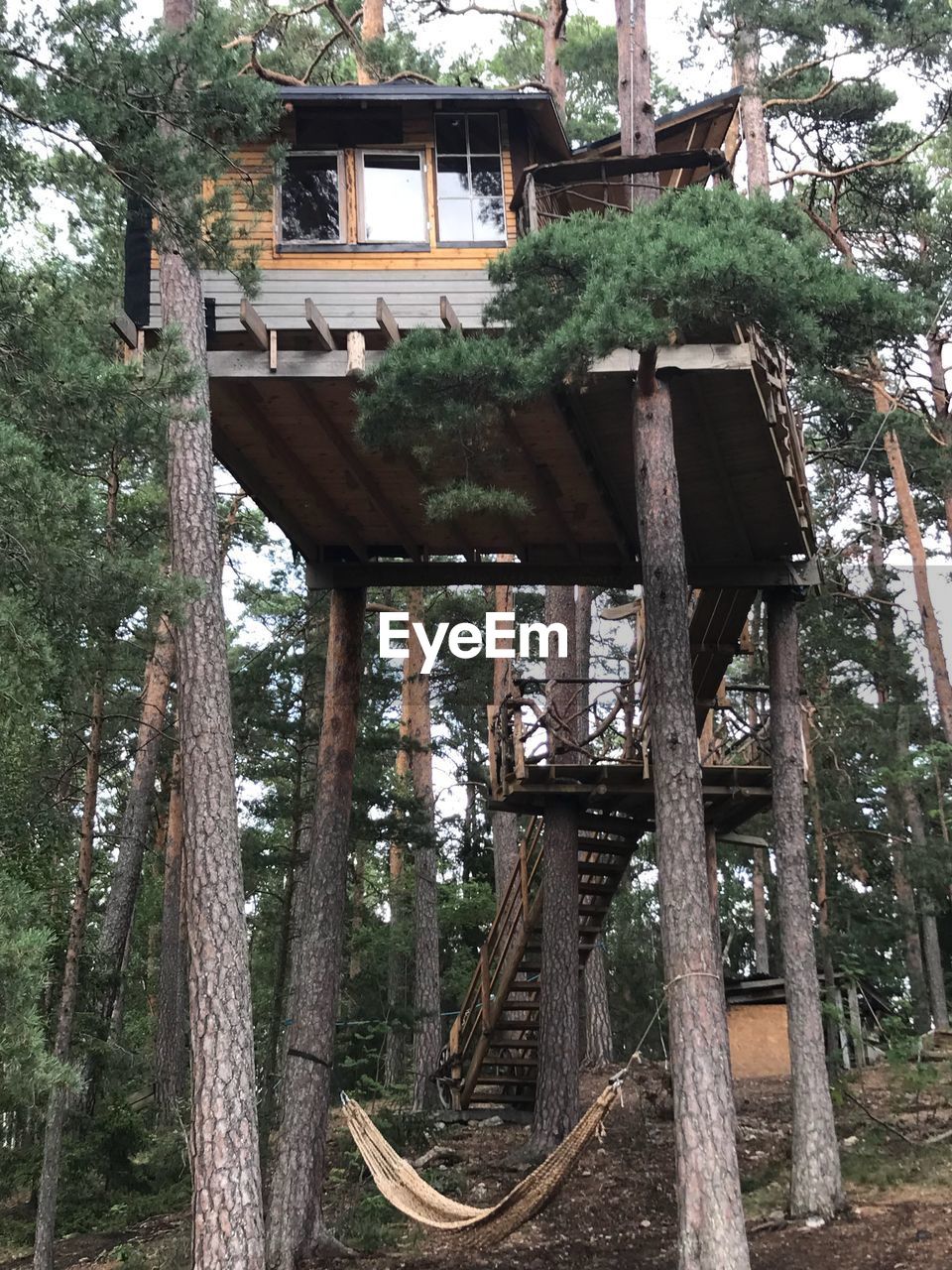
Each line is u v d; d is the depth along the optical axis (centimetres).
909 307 805
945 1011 2208
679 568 939
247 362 1046
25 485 704
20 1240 1312
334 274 1148
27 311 792
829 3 1591
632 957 2844
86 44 816
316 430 1119
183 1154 1481
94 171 848
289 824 1978
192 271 967
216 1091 831
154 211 909
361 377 1016
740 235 789
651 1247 1049
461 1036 1566
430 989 1859
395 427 925
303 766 1493
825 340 800
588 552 1348
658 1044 2750
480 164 1200
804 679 2256
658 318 812
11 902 676
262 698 1498
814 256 816
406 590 2380
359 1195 1288
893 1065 1417
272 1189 1230
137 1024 2548
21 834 1123
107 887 2217
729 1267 779
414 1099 1752
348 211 1170
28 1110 1278
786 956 1168
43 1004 1333
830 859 2405
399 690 1794
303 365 1050
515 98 1184
